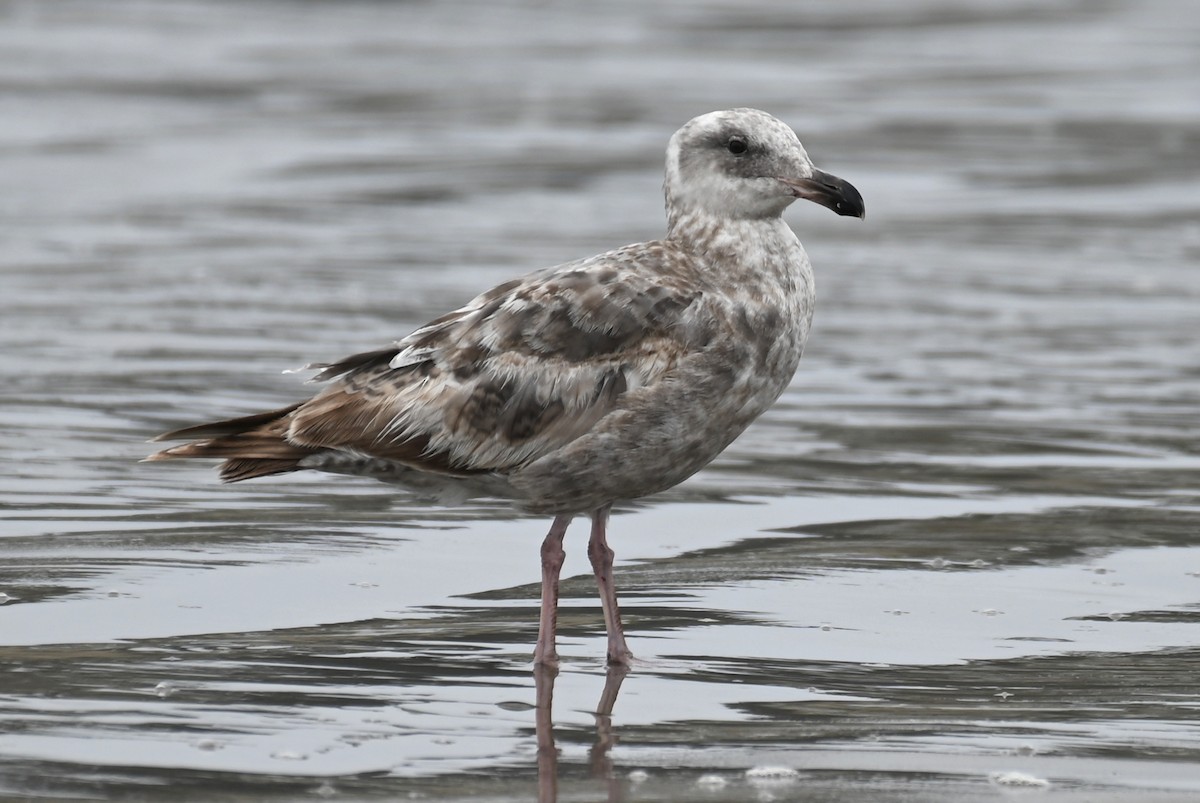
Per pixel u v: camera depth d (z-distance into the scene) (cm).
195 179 3061
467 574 1238
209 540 1290
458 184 3031
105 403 1697
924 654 1076
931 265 2461
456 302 2178
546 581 1086
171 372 1822
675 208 1137
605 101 3850
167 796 824
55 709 941
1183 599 1186
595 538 1108
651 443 1074
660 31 4903
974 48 4609
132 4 5191
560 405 1062
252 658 1041
